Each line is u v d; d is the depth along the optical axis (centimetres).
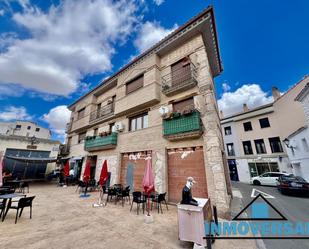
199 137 792
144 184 624
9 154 1744
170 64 1066
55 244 381
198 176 756
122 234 445
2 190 736
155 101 1030
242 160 2233
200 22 903
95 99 1780
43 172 1956
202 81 862
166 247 372
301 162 1437
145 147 1023
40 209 695
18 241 394
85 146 1541
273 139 2042
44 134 4278
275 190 1346
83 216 604
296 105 1719
